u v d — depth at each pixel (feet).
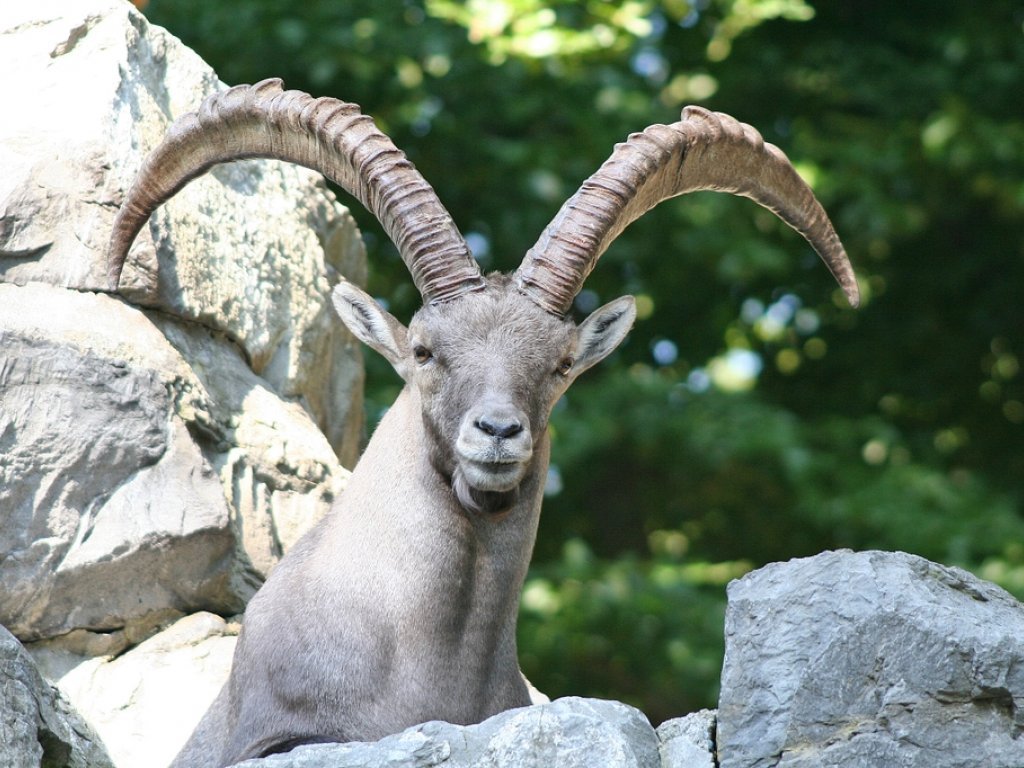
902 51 181.37
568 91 149.89
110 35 79.71
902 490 153.89
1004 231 183.62
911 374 182.80
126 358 72.38
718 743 52.03
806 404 182.91
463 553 63.98
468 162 148.77
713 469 161.27
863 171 163.32
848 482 156.56
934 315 183.62
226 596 75.56
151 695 71.31
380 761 50.57
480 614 64.64
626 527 172.76
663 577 150.92
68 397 69.97
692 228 153.58
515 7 140.46
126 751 69.46
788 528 170.30
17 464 68.13
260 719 62.95
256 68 140.26
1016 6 173.17
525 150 144.25
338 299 69.31
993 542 150.61
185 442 73.56
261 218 85.56
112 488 70.95
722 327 178.29
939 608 50.75
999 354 183.62
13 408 68.59
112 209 74.90
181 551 72.13
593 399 154.61
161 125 80.33
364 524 65.41
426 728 51.49
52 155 74.38
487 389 60.90
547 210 148.87
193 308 78.18
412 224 65.00
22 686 55.57
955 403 183.01
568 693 154.20
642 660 148.05
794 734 50.70
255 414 80.48
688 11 166.40
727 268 150.92
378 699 62.44
